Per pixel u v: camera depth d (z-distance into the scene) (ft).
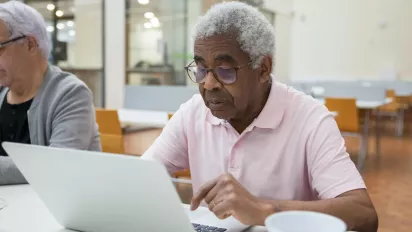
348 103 15.89
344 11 32.91
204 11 4.00
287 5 32.73
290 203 3.17
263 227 3.21
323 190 3.69
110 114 10.00
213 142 4.30
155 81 22.15
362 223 3.28
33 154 2.80
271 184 4.06
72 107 5.25
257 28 3.59
